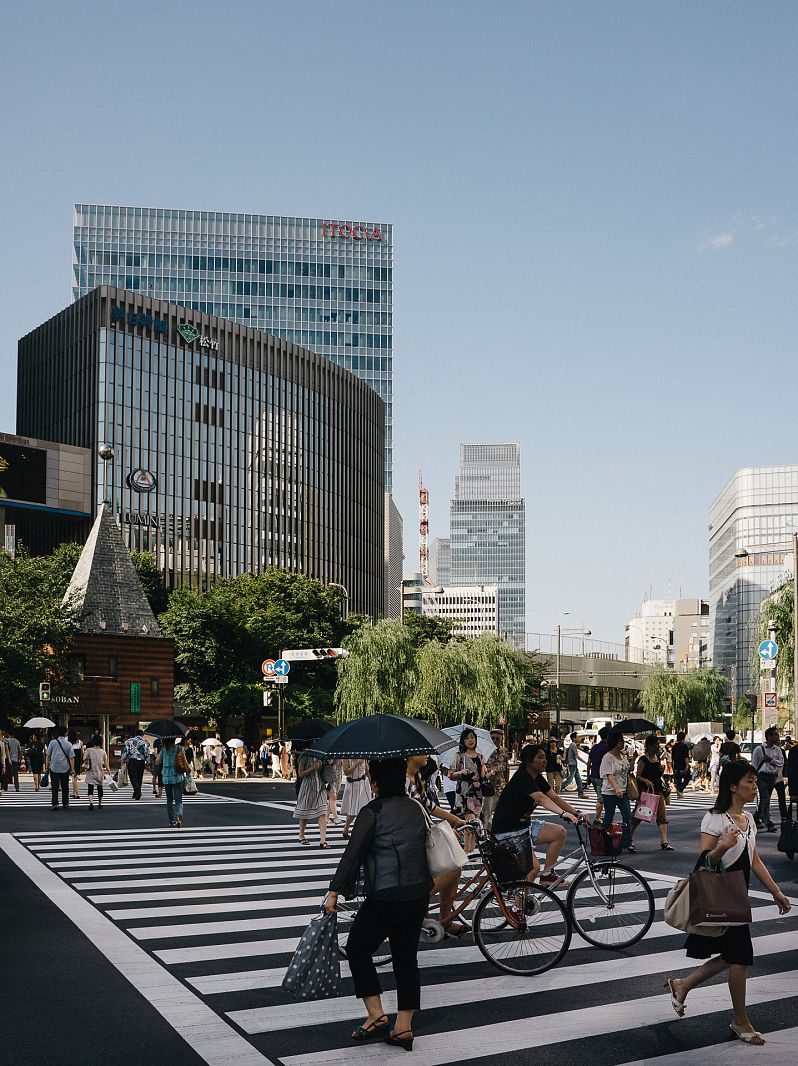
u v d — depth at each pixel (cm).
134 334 10950
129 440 10756
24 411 11856
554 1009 786
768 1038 709
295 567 12288
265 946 1012
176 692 6912
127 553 6381
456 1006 796
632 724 1875
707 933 714
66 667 5469
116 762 5456
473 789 1700
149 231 17075
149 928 1105
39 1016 760
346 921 986
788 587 5194
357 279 17888
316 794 1922
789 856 1731
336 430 13112
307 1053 677
